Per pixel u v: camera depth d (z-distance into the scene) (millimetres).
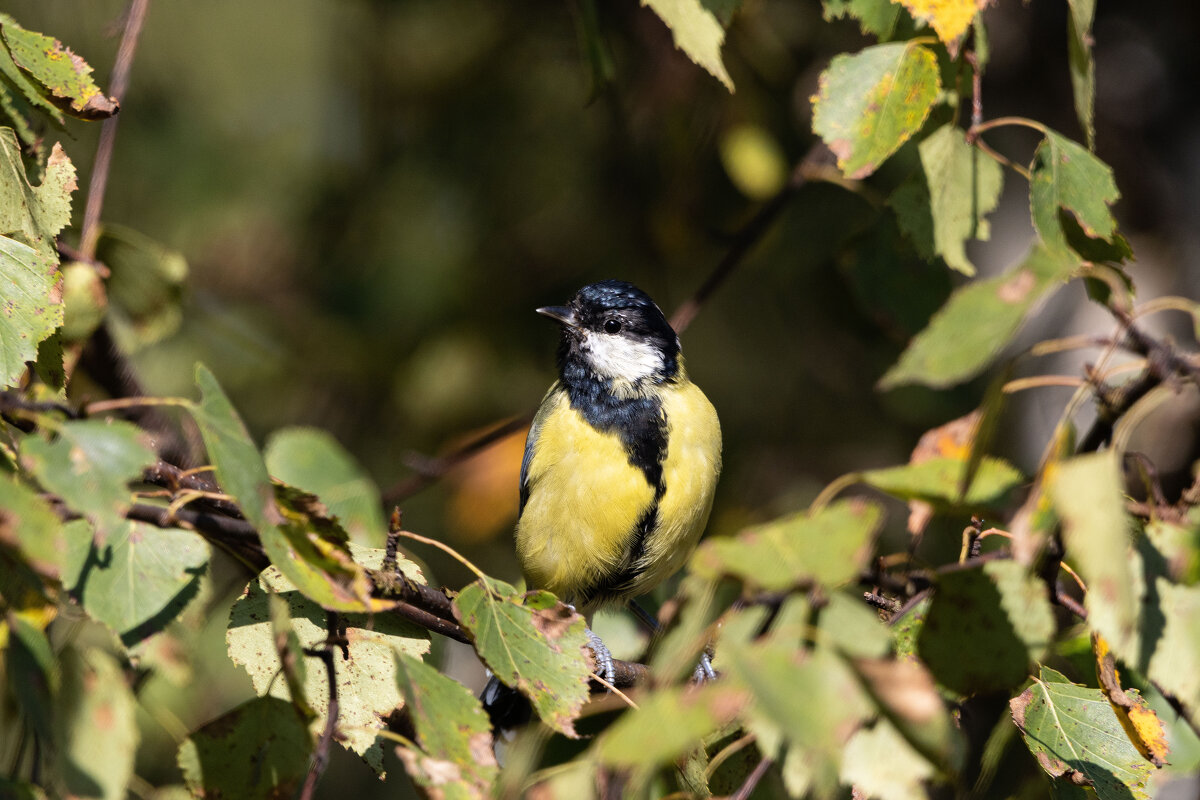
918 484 4414
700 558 4031
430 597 6117
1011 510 4473
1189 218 13555
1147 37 13789
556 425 9367
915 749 3818
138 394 8805
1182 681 4227
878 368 13039
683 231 13359
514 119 14547
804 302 13797
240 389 14953
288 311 15500
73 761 4414
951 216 6707
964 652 4816
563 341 9602
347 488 8109
